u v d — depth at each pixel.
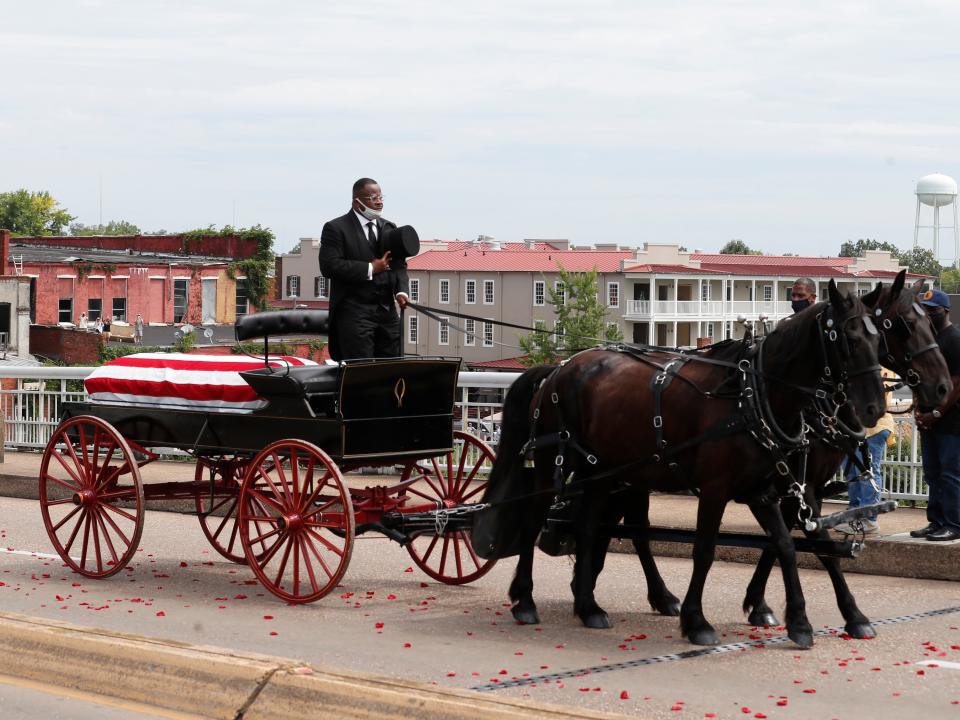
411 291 112.31
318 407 11.40
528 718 7.02
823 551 9.76
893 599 11.21
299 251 129.25
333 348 11.95
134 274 87.88
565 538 10.70
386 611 10.96
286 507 11.27
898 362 10.59
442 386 11.77
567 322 99.06
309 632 10.05
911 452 14.45
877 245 140.50
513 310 108.88
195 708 8.12
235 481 13.22
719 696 8.07
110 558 13.58
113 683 8.55
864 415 8.95
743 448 9.39
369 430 11.25
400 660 9.09
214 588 11.99
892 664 8.91
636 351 10.44
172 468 18.91
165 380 12.38
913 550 12.16
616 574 12.69
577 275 100.12
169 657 8.41
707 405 9.56
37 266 83.25
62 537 15.05
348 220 11.90
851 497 12.50
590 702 7.93
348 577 12.66
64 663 8.87
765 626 10.18
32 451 21.33
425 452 11.73
